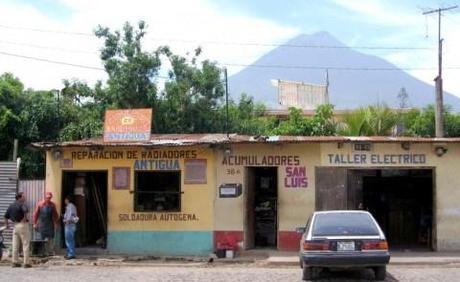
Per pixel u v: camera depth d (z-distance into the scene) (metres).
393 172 21.03
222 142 19.25
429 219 20.50
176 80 31.98
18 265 17.61
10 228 20.05
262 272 15.86
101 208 21.27
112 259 18.78
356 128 29.42
